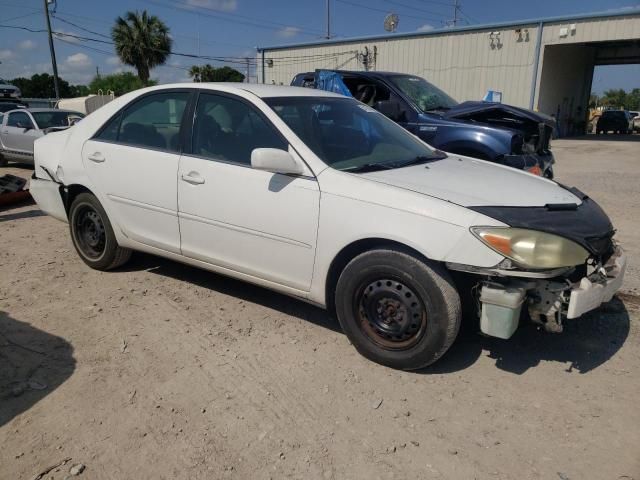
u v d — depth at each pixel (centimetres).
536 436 272
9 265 512
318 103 410
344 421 282
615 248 349
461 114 732
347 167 350
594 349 359
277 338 370
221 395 303
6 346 353
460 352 354
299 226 344
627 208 793
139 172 426
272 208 354
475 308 321
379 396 304
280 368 332
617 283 324
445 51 2484
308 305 425
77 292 445
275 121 365
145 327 384
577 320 400
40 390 305
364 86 822
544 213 311
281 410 290
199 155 396
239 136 381
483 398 304
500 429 277
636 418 286
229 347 357
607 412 291
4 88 2792
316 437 270
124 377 320
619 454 259
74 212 486
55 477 240
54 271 495
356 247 332
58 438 266
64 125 1232
